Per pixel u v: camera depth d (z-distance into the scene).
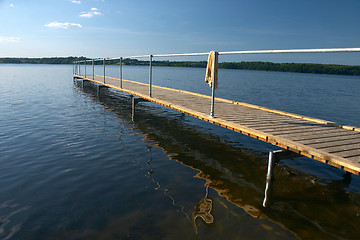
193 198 4.50
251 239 3.38
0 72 54.75
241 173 5.68
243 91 26.14
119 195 4.55
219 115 7.34
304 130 5.79
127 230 3.53
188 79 44.06
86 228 3.56
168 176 5.45
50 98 17.25
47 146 7.25
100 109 13.68
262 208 4.20
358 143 4.79
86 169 5.71
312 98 21.55
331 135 5.37
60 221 3.73
